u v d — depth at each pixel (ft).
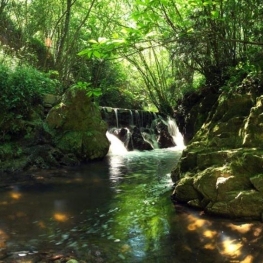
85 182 20.89
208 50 26.27
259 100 16.08
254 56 20.38
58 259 10.66
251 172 13.65
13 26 41.73
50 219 14.29
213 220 13.16
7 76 27.14
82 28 46.24
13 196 17.70
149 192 18.10
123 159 30.78
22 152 25.29
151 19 12.23
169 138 43.73
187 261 10.37
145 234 12.54
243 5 19.43
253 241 11.18
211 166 14.88
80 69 47.01
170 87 52.80
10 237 12.41
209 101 35.24
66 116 28.91
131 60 53.16
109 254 11.04
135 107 59.82
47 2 42.50
